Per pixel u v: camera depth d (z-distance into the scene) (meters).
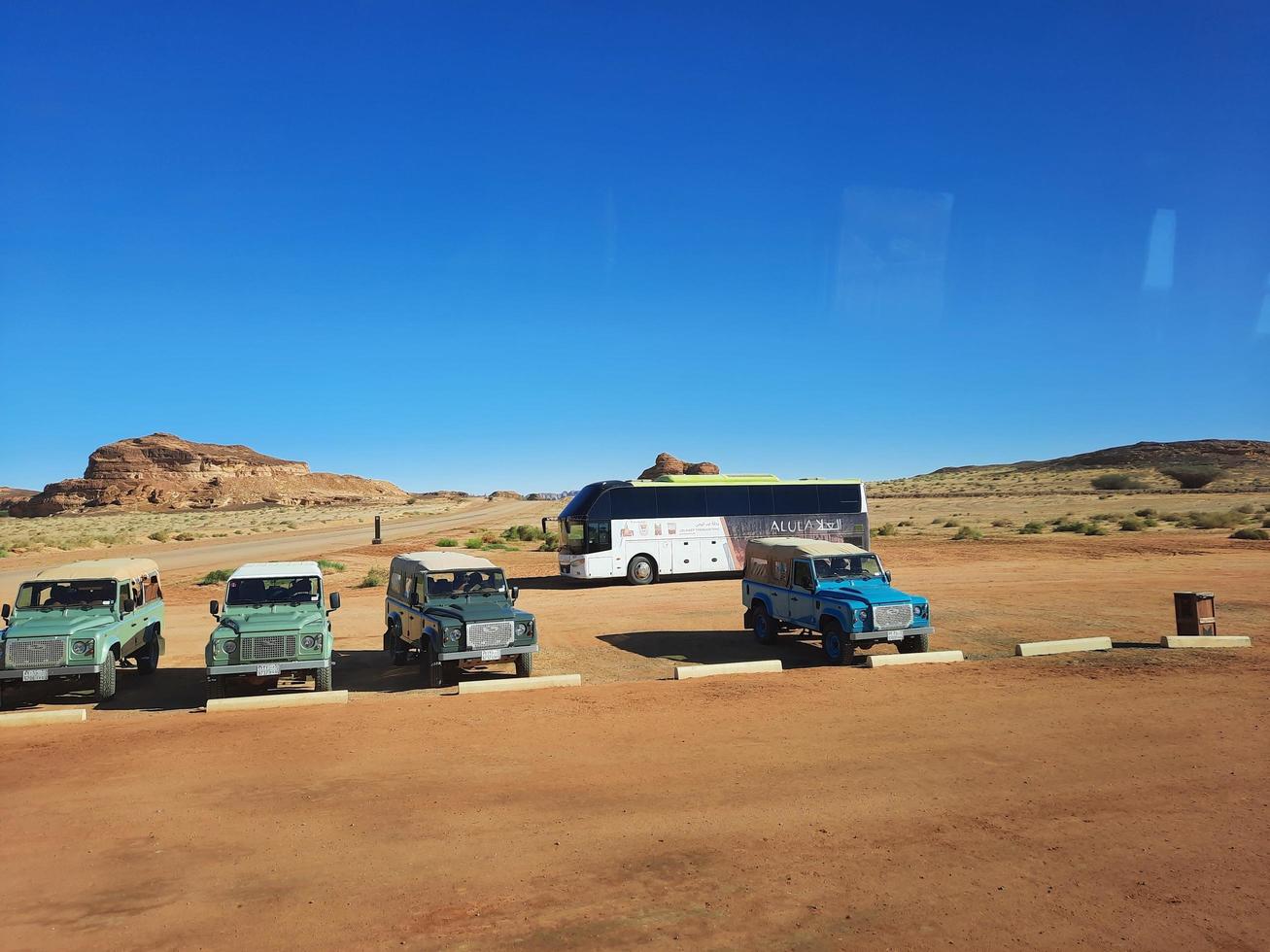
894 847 6.54
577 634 19.56
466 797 7.74
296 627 12.48
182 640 19.44
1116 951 4.98
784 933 5.18
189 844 6.62
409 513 137.25
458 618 13.49
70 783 8.22
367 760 8.98
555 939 5.09
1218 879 5.93
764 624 17.73
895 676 13.39
